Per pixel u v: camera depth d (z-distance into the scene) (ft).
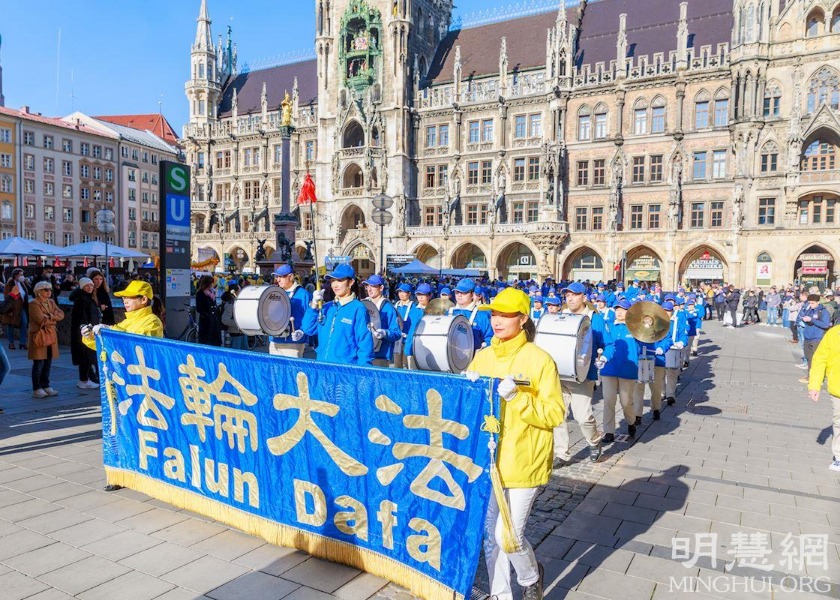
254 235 237.25
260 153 244.63
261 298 32.27
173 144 352.90
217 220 255.09
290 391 20.06
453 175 207.82
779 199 161.99
